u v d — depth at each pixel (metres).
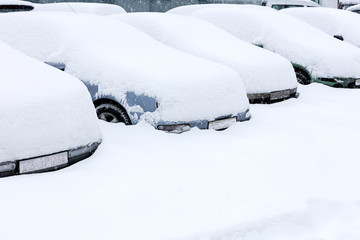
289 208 3.11
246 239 2.82
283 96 6.49
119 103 4.57
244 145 4.29
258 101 6.25
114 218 2.81
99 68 4.74
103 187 3.19
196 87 4.56
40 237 2.54
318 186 3.55
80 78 4.81
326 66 7.84
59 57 4.99
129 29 5.88
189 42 6.50
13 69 3.59
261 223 2.93
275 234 2.90
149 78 4.48
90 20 5.65
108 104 4.70
